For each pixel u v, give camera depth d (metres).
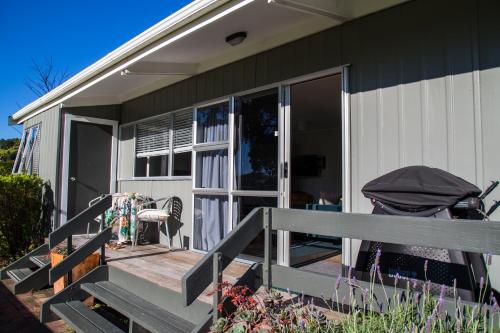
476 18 2.83
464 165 2.84
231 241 2.27
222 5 3.34
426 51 3.07
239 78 4.62
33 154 7.98
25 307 4.43
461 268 2.24
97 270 4.17
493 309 1.72
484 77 2.78
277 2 3.03
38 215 7.04
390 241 1.95
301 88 5.38
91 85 5.53
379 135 3.30
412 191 2.54
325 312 2.60
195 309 2.90
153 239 6.08
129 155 6.97
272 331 1.84
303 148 9.06
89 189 6.99
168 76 5.82
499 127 2.70
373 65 3.38
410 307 1.88
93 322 3.44
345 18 3.48
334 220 2.17
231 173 4.64
